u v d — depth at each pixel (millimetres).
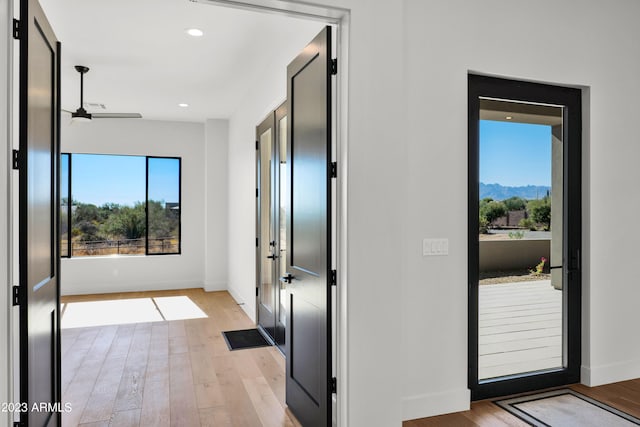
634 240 3246
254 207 5109
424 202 2656
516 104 3010
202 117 6898
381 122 2311
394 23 2336
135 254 7012
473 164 2838
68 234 6660
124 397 2980
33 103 1850
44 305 2045
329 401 2266
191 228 7223
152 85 5098
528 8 2918
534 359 3059
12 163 1710
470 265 2838
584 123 3137
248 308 5387
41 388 1987
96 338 4383
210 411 2785
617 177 3191
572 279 3127
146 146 7020
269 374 3436
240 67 4461
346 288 2250
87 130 6719
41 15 1992
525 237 3025
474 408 2760
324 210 2316
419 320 2643
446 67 2705
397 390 2355
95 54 4094
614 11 3184
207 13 3273
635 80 3258
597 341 3133
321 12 2240
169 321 5102
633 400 2867
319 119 2393
